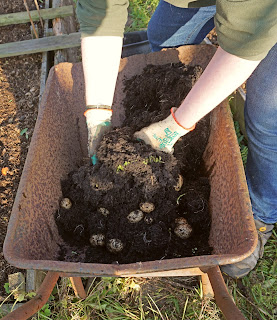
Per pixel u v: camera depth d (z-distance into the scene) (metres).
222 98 1.24
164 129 1.54
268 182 1.85
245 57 1.05
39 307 1.35
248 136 1.81
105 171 1.67
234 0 0.95
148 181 1.67
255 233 1.27
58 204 1.77
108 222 1.73
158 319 1.91
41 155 1.62
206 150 1.94
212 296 1.86
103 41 1.41
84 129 2.12
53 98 1.86
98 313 1.93
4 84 3.02
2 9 3.65
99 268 1.22
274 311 1.95
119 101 2.15
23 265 1.22
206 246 1.68
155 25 2.27
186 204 1.79
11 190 2.39
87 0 1.34
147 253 1.66
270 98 1.52
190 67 2.03
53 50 3.19
